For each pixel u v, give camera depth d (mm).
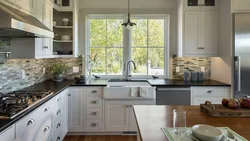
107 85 3580
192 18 3738
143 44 4285
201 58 4172
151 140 1278
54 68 3867
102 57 4289
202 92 3459
